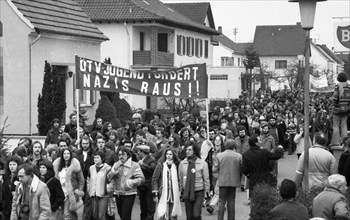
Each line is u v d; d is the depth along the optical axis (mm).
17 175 12953
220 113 31188
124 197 15203
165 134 21438
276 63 117000
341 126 17344
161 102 51688
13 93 29297
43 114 27922
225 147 15672
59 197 13484
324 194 10492
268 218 11195
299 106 39844
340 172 13781
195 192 14977
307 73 13070
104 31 51312
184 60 58906
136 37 51875
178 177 15578
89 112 34562
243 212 18141
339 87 17234
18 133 29281
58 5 32906
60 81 28469
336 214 10242
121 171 15172
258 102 50219
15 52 29250
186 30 59469
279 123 30234
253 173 15188
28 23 28969
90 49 34281
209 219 17203
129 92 19406
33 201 12633
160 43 56188
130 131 22250
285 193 9812
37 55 29672
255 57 84062
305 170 12992
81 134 20625
